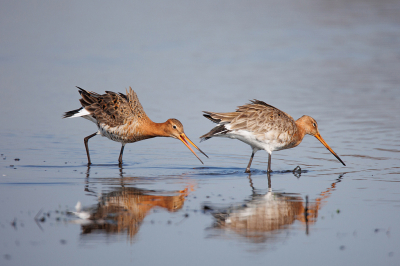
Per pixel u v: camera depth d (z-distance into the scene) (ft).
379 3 181.16
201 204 36.86
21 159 50.08
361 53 114.73
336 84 88.89
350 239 31.22
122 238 31.01
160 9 173.68
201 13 167.84
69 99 77.36
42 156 51.67
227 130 45.11
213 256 28.99
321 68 101.91
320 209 36.01
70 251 29.17
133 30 138.00
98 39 126.21
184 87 86.22
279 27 145.07
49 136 60.13
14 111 70.74
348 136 59.77
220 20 155.53
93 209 35.40
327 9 174.09
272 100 77.46
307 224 33.40
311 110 71.82
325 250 29.86
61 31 133.69
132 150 55.62
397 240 31.04
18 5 164.45
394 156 51.37
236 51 117.70
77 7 168.35
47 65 99.71
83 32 133.59
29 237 30.76
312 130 50.55
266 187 41.50
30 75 91.61
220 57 111.75
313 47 121.39
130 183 42.37
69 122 67.31
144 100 77.15
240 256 29.09
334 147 55.67
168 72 97.45
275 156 53.36
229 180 43.98
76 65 100.22
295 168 47.09
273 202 37.45
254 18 159.12
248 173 46.52
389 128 62.69
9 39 122.83
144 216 34.35
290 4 185.47
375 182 42.65
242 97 79.36
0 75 91.09
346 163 49.39
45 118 68.23
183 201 37.52
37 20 145.89
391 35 132.36
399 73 96.43
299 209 35.96
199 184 42.39
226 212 35.22
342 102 76.74
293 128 47.98
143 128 49.34
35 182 41.96
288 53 115.96
